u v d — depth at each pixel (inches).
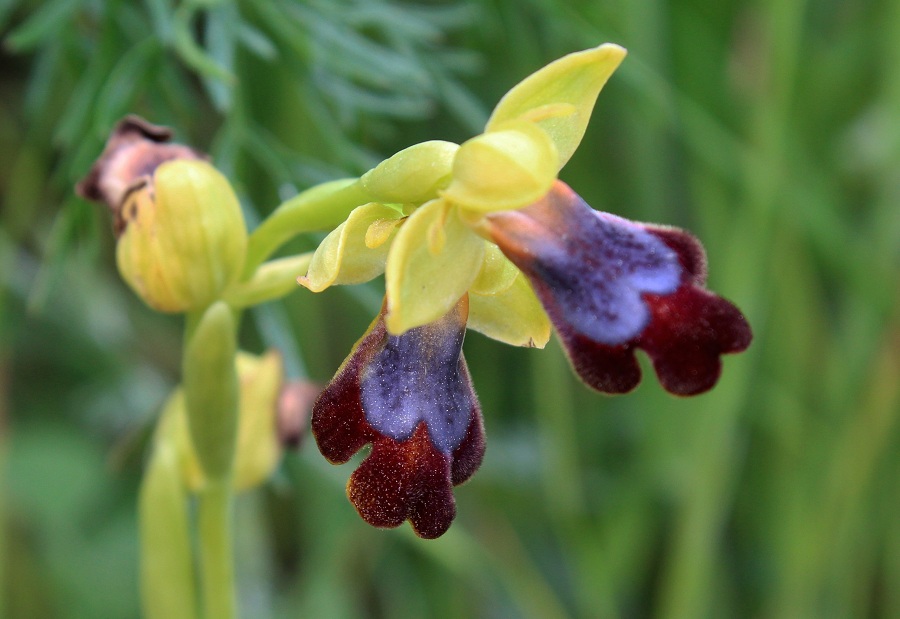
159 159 6.8
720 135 8.9
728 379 8.8
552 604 10.0
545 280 5.9
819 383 9.9
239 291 6.6
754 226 8.9
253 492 9.3
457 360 6.1
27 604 9.8
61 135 7.9
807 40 10.0
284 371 7.6
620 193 9.6
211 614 7.0
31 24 7.8
